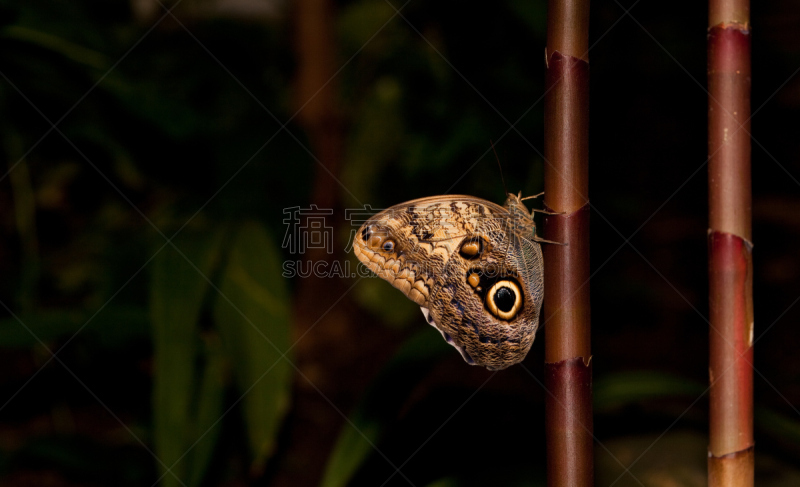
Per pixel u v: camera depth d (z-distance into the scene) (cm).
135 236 150
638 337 181
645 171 229
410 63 188
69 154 148
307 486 117
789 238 227
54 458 117
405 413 112
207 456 102
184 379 100
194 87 144
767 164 258
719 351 88
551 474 87
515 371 157
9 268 157
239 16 202
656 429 108
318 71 178
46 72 119
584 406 87
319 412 139
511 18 159
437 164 169
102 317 108
